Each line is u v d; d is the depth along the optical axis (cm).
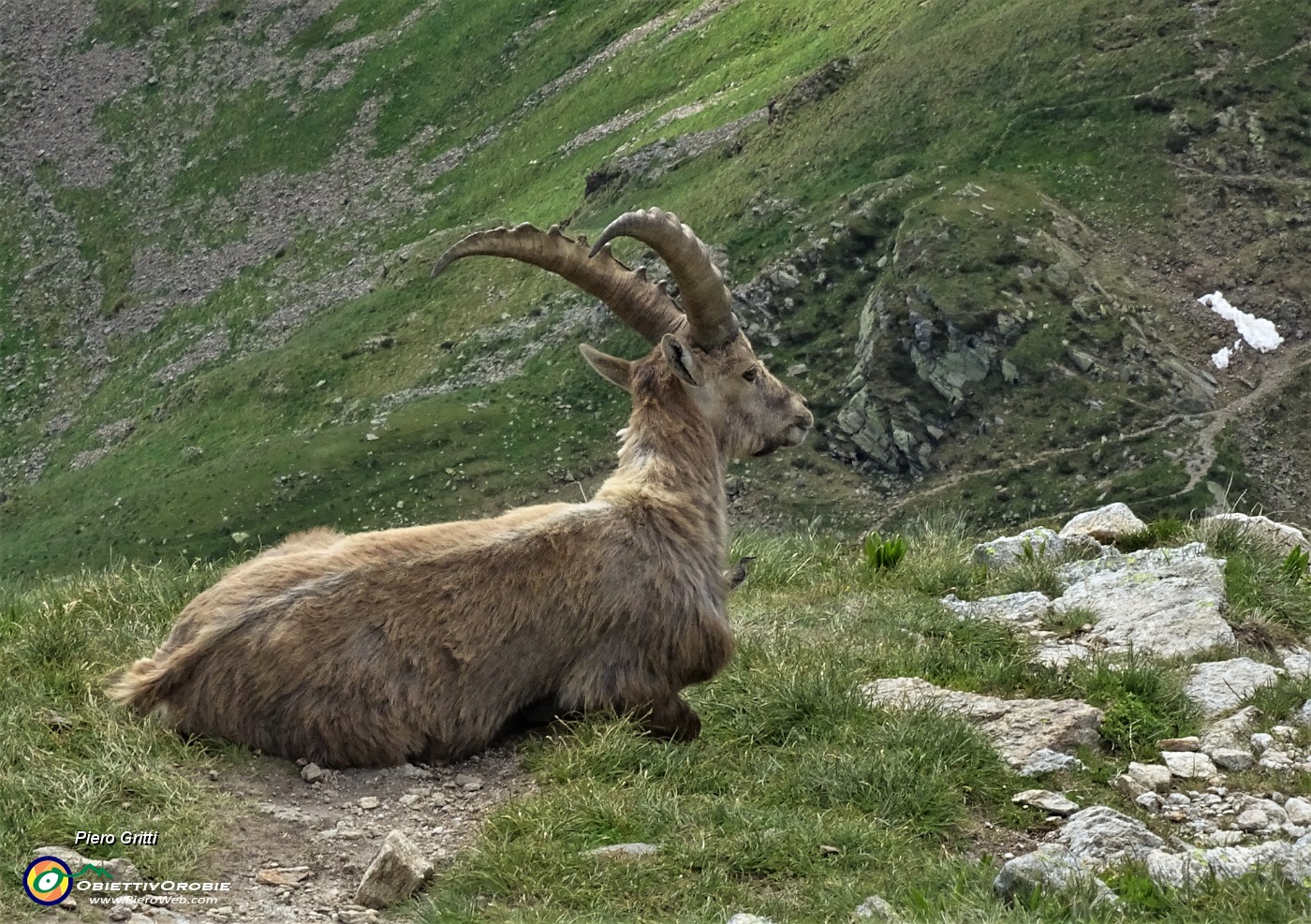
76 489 12369
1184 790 782
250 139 16325
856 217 11012
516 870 644
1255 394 9369
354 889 638
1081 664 932
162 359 13850
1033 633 1035
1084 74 11788
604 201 13362
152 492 11106
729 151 13025
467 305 12794
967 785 764
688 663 800
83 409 13838
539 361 11575
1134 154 11175
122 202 15875
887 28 13600
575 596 772
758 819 694
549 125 15338
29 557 11012
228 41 17475
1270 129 11062
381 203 15200
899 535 1276
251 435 12194
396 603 751
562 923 593
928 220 10538
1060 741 819
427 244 14012
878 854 677
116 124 16862
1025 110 11644
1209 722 866
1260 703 874
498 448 10706
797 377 10288
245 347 13725
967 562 1223
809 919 612
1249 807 750
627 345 11300
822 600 1150
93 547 10775
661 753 762
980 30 12588
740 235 11538
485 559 770
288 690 732
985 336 9731
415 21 17175
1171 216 10669
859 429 9769
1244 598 1062
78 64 17588
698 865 658
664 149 13712
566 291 12200
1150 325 9819
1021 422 9494
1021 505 8950
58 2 18362
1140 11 12088
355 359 12619
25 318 14875
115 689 775
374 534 793
